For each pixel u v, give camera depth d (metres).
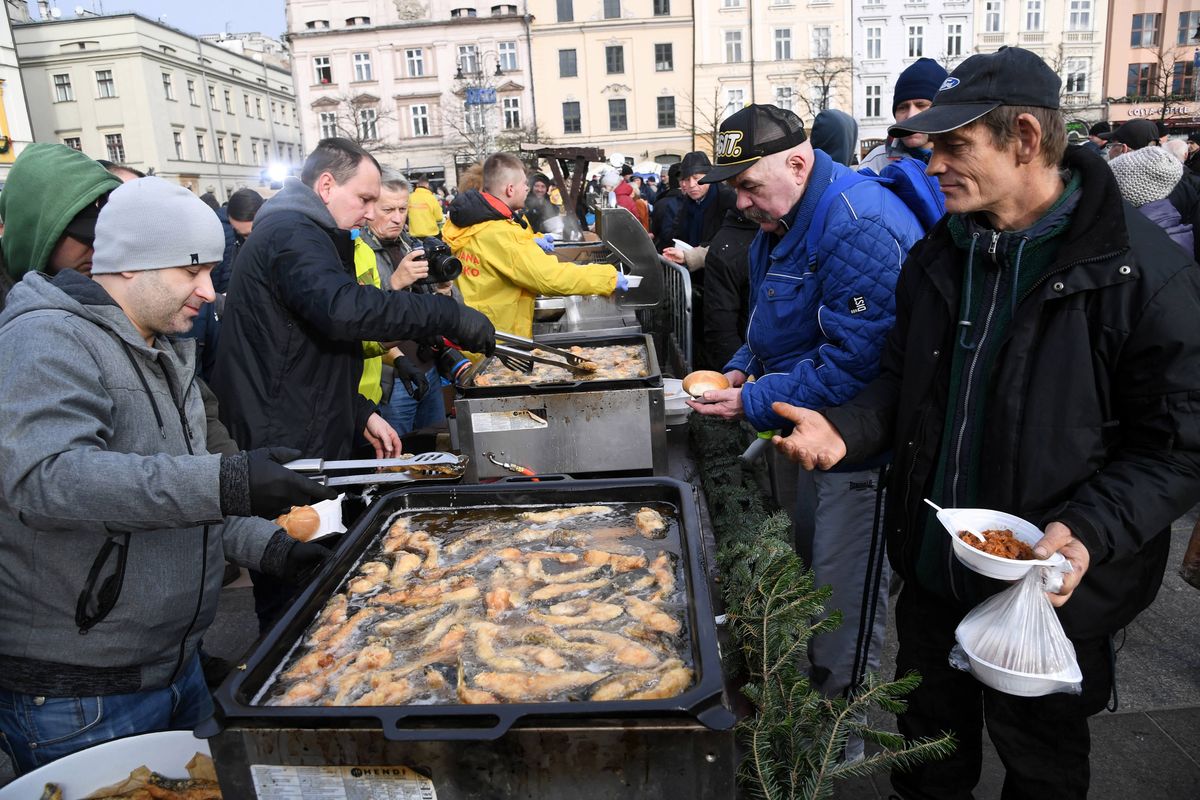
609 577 1.45
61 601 1.40
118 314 1.41
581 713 0.96
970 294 1.54
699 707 0.96
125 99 35.88
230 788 1.04
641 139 38.47
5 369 1.27
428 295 2.24
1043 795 1.58
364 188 2.32
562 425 2.51
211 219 1.46
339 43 38.44
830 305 2.04
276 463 1.32
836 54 35.47
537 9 37.78
